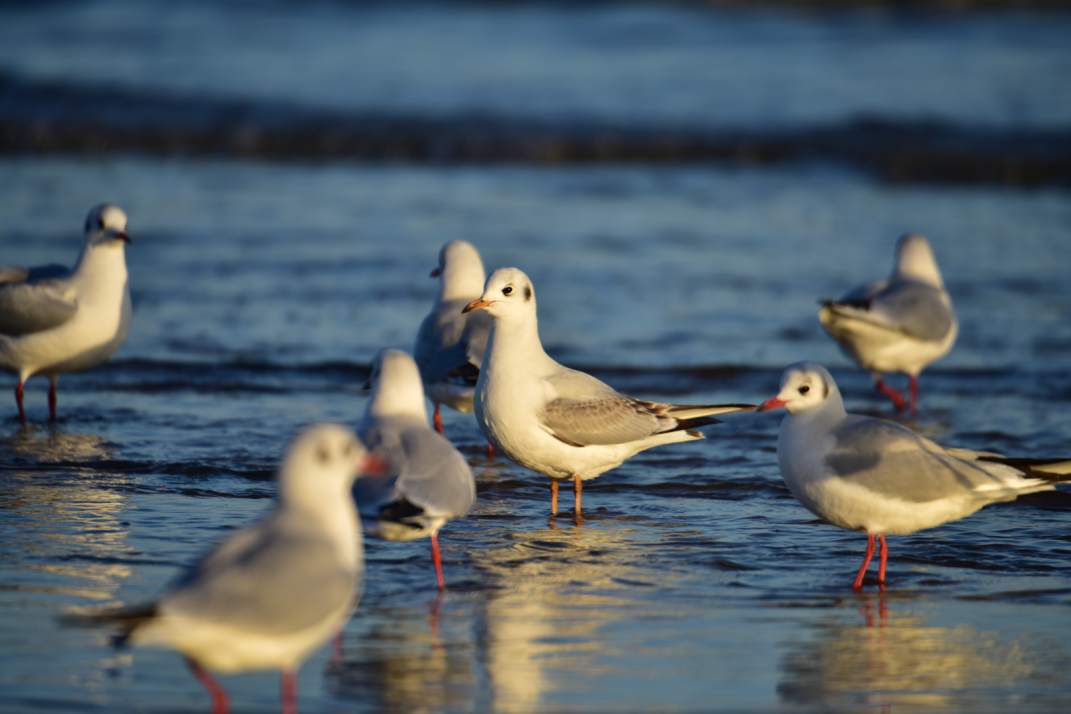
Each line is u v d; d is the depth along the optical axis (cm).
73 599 870
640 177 3253
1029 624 862
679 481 1244
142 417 1423
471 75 4434
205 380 1595
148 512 1086
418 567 973
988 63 4466
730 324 1892
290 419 1420
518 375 1113
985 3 5478
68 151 3669
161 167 3369
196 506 1107
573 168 3409
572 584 938
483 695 736
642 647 815
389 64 4666
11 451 1273
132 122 3825
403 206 2802
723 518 1124
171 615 605
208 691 736
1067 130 3553
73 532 1023
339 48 5000
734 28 5247
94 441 1318
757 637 835
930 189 3138
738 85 4203
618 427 1113
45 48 5041
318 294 2030
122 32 5400
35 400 1505
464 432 1436
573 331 1842
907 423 1454
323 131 3672
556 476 1149
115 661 777
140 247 2330
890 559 1010
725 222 2656
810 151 3466
